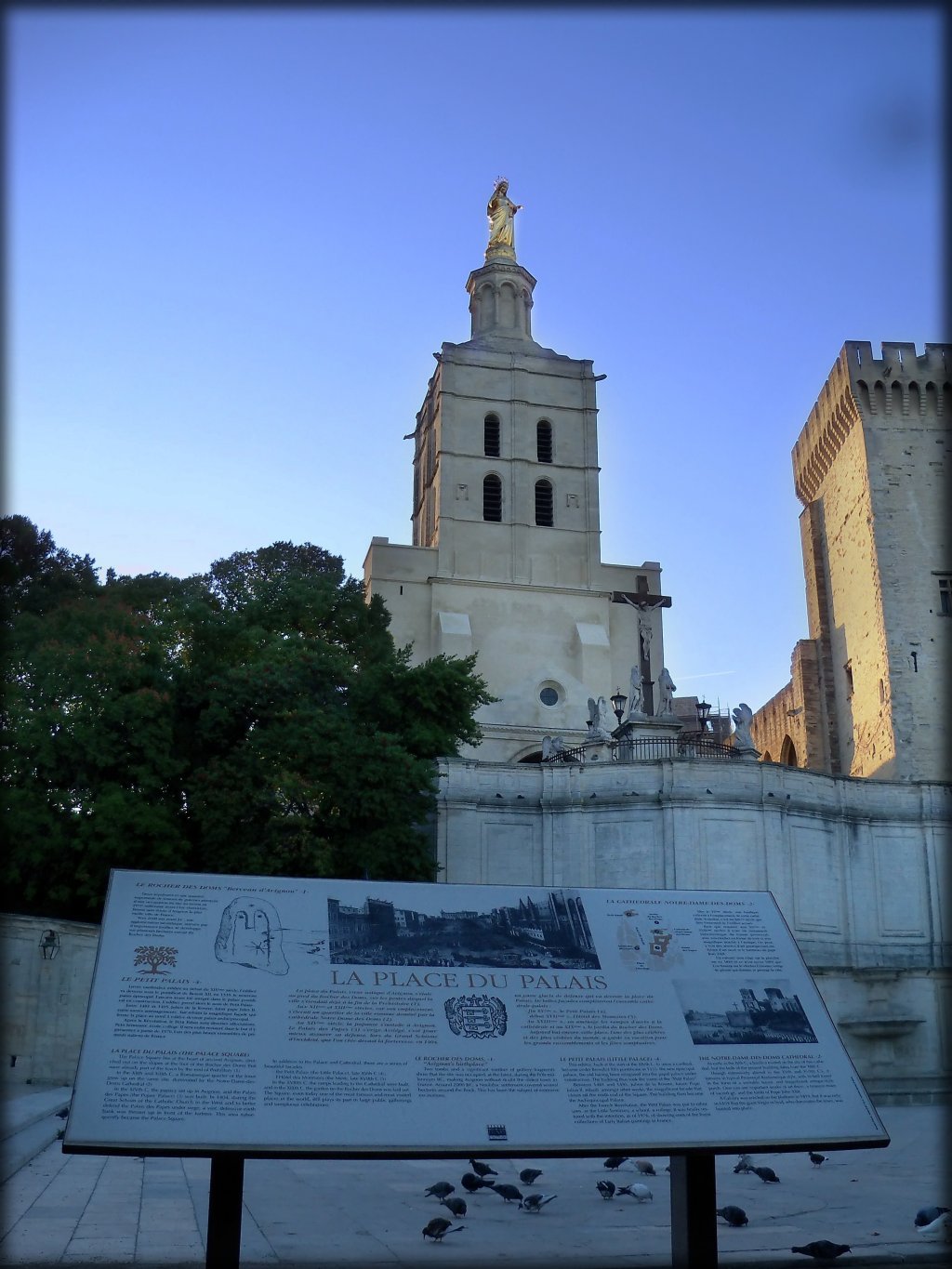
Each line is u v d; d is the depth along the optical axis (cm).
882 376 6838
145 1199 1656
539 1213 1666
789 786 5034
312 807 4256
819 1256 1328
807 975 1452
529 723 6581
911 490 6731
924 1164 2292
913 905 5169
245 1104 1188
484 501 7188
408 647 5394
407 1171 2122
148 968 1277
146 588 5862
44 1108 2616
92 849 3931
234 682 4412
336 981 1311
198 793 4172
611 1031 1338
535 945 1406
